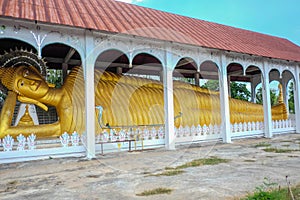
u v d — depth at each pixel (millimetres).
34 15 6930
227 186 4383
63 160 7266
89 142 7621
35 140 7770
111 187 4516
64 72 11023
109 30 7676
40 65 9055
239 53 10977
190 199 3762
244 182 4602
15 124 8352
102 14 8844
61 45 9297
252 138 11766
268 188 4137
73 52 9469
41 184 4898
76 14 8039
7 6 6949
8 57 8484
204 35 10852
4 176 5586
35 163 6926
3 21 6750
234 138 11453
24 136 7656
